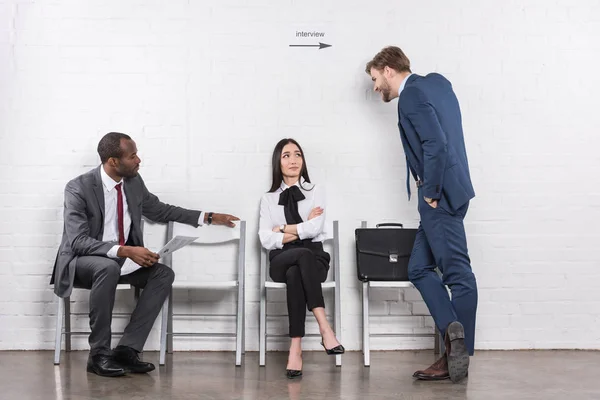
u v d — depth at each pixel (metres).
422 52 4.27
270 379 3.40
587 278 4.25
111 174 3.83
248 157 4.25
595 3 4.28
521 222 4.25
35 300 4.20
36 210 4.20
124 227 3.90
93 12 4.23
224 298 4.24
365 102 4.27
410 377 3.44
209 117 4.25
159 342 4.22
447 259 3.42
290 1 4.25
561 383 3.27
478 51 4.27
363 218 4.26
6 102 4.21
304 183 4.09
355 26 4.26
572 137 4.27
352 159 4.26
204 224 4.13
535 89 4.27
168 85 4.24
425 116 3.30
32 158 4.21
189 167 4.24
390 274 3.80
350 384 3.27
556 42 4.28
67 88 4.21
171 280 3.78
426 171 3.32
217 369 3.66
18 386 3.22
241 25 4.26
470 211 4.25
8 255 4.20
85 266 3.64
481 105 4.27
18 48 4.21
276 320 4.22
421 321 4.25
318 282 3.56
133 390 3.14
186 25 4.24
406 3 4.26
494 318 4.24
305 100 4.26
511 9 4.27
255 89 4.25
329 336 3.49
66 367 3.69
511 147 4.26
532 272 4.25
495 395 3.02
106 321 3.56
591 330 4.24
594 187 4.27
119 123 4.23
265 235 3.90
